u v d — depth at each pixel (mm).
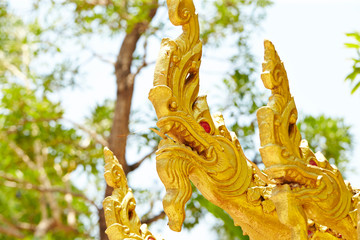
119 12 6367
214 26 6680
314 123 6027
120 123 6121
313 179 1229
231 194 1260
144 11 6395
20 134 7129
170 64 1218
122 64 6594
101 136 6984
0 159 7469
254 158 5562
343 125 6031
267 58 1240
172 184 1171
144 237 1452
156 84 1202
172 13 1252
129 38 6699
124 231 1416
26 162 7621
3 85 7617
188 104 1223
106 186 4398
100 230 5668
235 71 6242
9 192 8164
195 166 1211
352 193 1384
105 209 1444
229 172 1252
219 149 1245
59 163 7336
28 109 6918
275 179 1207
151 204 6219
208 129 1244
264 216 1289
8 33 8117
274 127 1198
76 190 8391
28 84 7605
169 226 1154
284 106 1223
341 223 1279
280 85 1229
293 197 1185
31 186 6836
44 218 8070
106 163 1497
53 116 7023
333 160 5832
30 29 7531
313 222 1456
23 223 8336
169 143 1192
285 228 1291
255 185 1288
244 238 1912
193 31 1260
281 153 1190
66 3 6684
